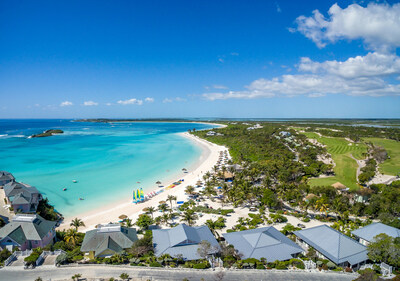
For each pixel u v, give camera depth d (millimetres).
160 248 54750
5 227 56875
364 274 42500
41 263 49312
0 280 43438
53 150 196500
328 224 72625
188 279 44594
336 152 180125
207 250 52125
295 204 83875
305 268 49000
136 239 58562
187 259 51375
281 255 52750
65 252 52938
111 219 75188
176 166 146875
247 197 88188
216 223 69500
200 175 126812
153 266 48688
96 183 111188
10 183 93062
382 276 46156
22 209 75250
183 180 117188
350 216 78438
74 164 147125
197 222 72875
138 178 120438
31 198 80125
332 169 134625
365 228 62250
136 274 46062
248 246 55281
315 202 79500
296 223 72750
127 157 170750
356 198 89000
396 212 75312
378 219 75750
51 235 60750
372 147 187250
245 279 44844
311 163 139125
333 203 78438
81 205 86438
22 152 186250
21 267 47625
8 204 81625
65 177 119562
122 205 86875
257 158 159000
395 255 48094
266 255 52406
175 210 81438
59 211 81375
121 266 48625
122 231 58344
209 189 94438
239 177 110375
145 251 53094
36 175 122438
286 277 45688
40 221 60219
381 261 50594
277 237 58906
